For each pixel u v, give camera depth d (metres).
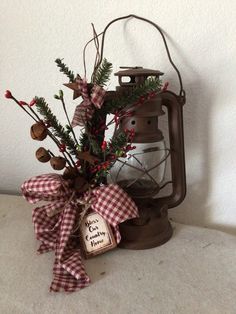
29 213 0.47
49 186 0.35
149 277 0.33
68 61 0.46
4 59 0.49
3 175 0.55
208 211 0.47
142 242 0.38
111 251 0.38
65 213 0.36
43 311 0.29
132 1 0.42
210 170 0.46
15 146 0.53
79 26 0.45
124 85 0.37
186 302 0.30
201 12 0.40
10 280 0.33
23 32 0.47
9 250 0.38
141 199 0.41
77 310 0.29
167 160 0.46
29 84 0.49
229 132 0.44
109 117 0.46
